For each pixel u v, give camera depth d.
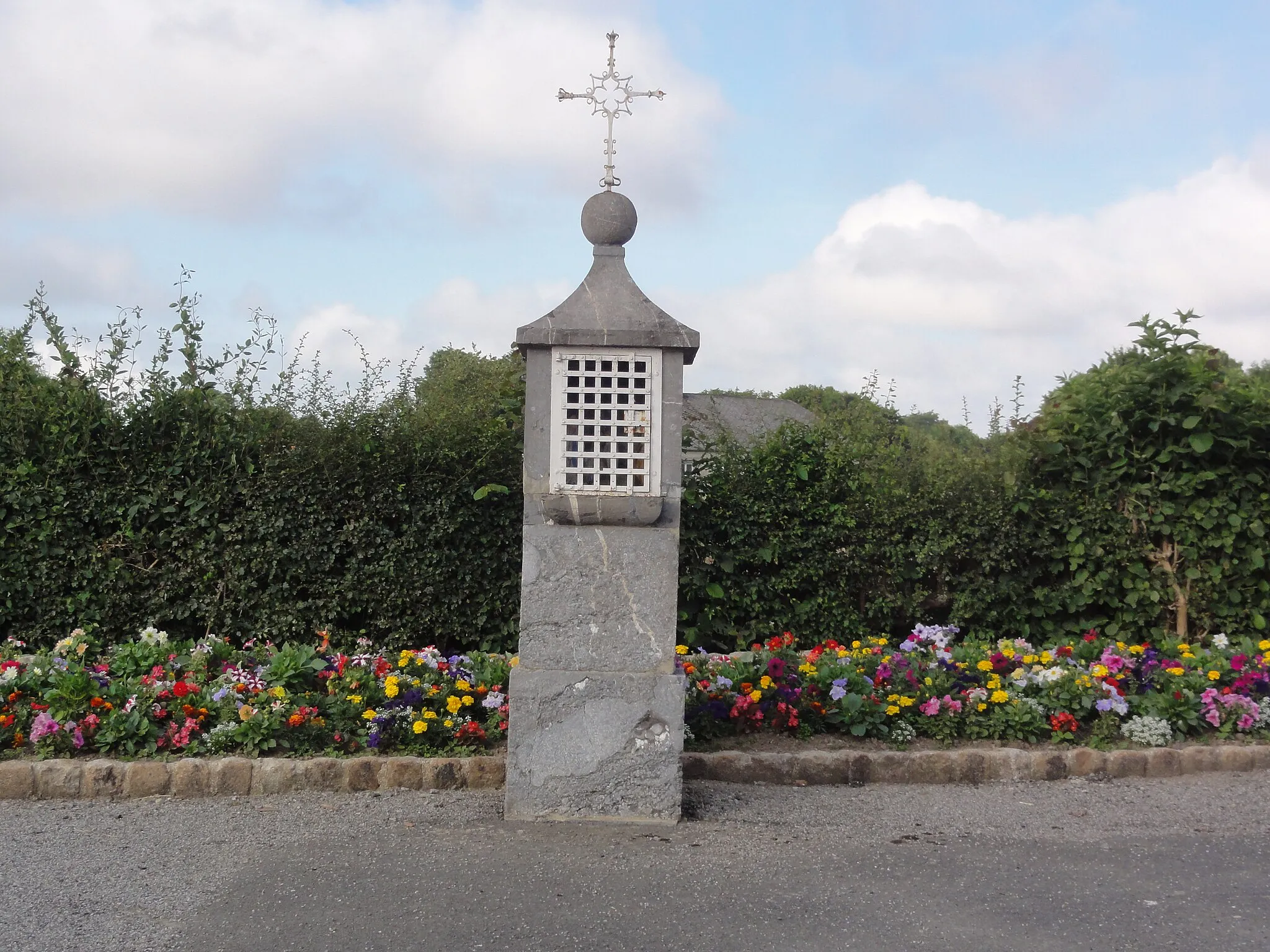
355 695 6.47
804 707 6.76
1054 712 6.79
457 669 7.09
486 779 6.04
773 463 8.70
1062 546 9.03
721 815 5.58
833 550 8.77
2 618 7.97
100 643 7.70
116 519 8.05
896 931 4.14
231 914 4.24
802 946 4.00
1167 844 5.20
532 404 5.39
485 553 8.38
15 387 8.11
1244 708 6.89
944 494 8.84
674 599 5.44
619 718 5.42
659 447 5.39
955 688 7.04
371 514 8.23
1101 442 9.03
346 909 4.30
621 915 4.26
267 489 8.11
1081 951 3.98
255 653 7.34
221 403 8.28
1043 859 4.96
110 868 4.75
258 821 5.43
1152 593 8.92
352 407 8.26
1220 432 8.88
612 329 5.33
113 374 8.18
